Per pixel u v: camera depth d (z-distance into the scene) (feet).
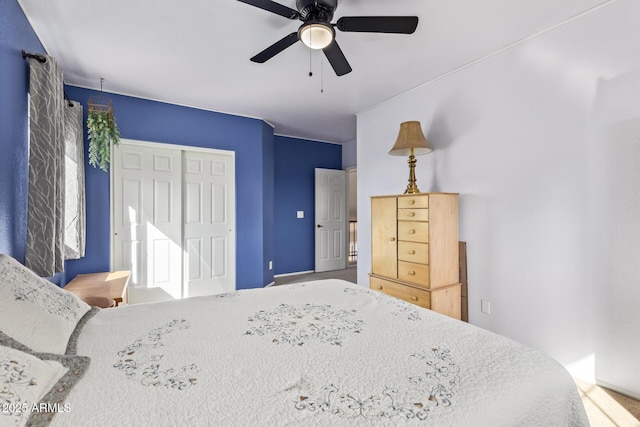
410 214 8.91
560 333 7.04
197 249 12.78
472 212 8.85
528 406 2.62
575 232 6.82
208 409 2.33
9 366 2.32
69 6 6.36
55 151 6.85
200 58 8.54
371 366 2.99
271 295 5.50
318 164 18.85
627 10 6.10
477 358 3.16
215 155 13.17
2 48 5.56
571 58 6.87
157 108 11.74
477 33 7.41
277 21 6.91
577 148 6.79
